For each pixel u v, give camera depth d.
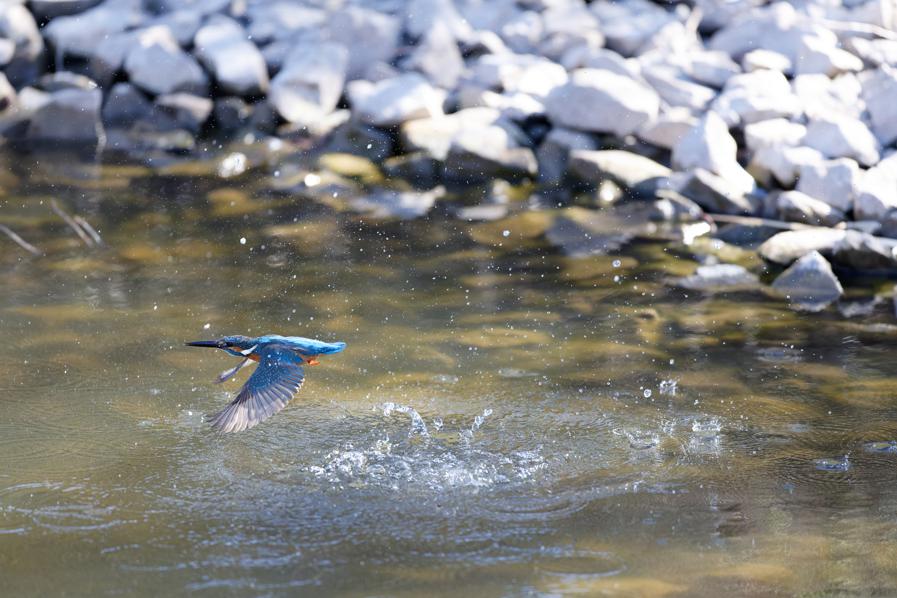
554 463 10.09
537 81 20.05
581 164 18.16
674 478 9.80
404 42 21.45
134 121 20.42
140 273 14.74
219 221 16.77
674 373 12.06
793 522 9.01
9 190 17.75
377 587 8.04
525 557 8.48
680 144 18.19
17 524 8.88
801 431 10.72
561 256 15.84
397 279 14.83
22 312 13.33
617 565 8.35
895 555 8.45
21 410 10.90
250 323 13.22
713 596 7.89
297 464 9.98
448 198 18.00
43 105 19.95
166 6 22.12
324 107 20.44
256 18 22.02
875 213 16.42
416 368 12.11
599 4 22.00
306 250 15.77
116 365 11.96
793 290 14.64
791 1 21.34
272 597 7.91
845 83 19.14
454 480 9.75
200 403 11.15
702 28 21.48
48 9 21.36
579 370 12.12
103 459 9.99
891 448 10.33
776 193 17.42
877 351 12.69
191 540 8.69
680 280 15.01
